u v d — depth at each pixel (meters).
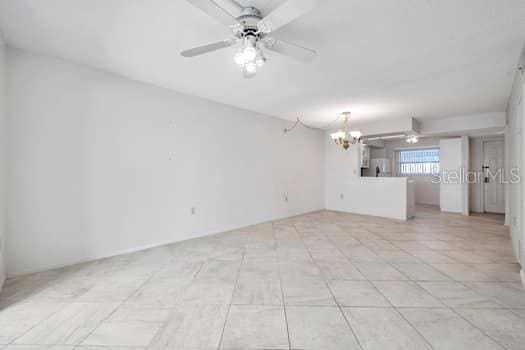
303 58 2.10
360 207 6.18
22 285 2.27
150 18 1.95
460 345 1.49
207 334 1.61
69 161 2.74
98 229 2.96
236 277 2.47
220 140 4.29
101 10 1.85
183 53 1.98
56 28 2.09
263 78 3.17
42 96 2.56
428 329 1.65
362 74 3.03
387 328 1.66
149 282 2.36
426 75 3.06
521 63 2.38
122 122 3.14
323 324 1.71
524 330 1.63
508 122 4.23
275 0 1.71
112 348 1.48
